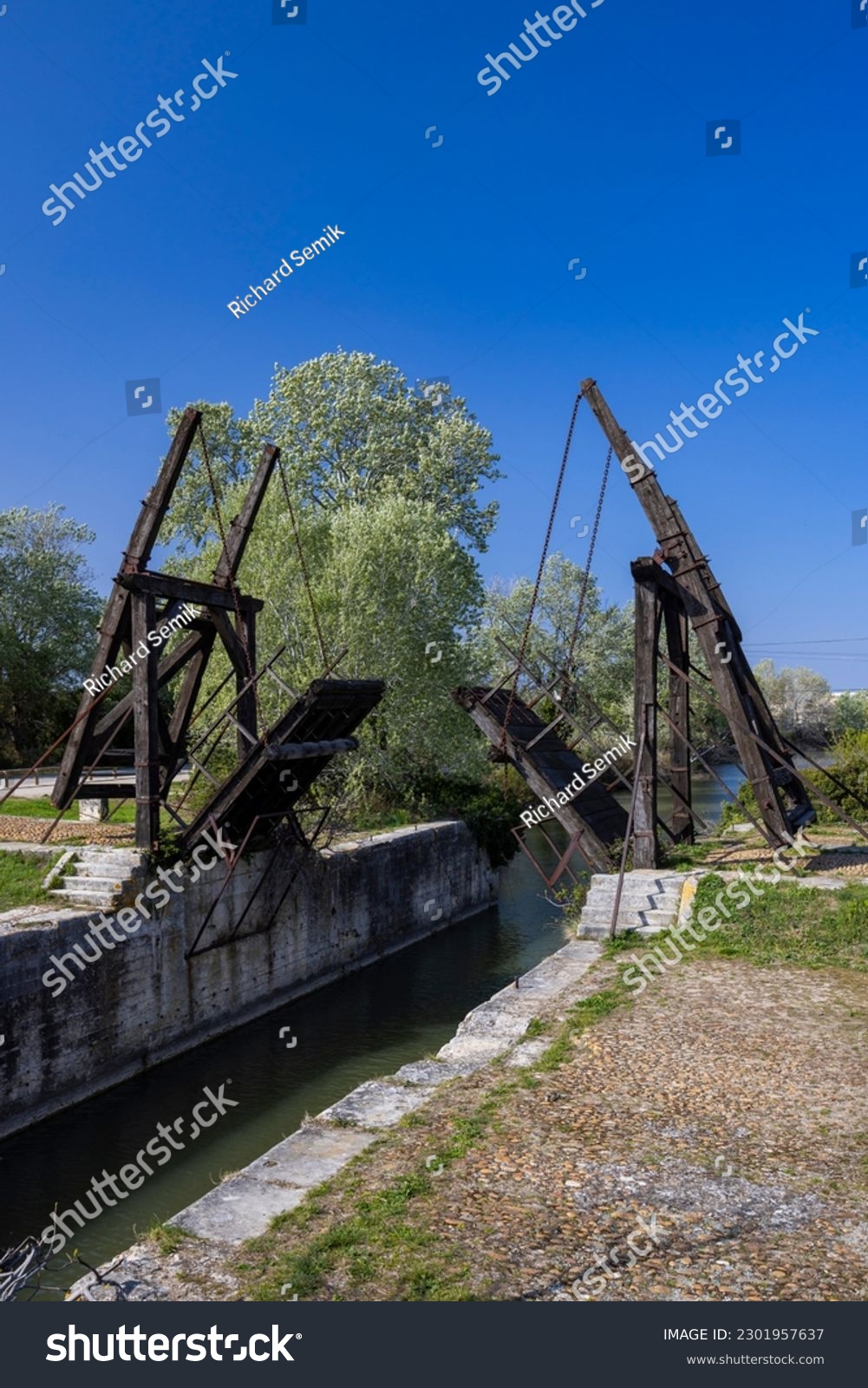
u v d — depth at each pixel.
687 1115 8.47
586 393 17.31
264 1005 21.06
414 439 41.41
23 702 47.00
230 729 30.28
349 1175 7.51
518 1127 8.29
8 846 18.89
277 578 30.80
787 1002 11.51
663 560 17.22
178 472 18.50
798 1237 6.45
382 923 26.19
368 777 31.75
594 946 14.46
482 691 18.45
